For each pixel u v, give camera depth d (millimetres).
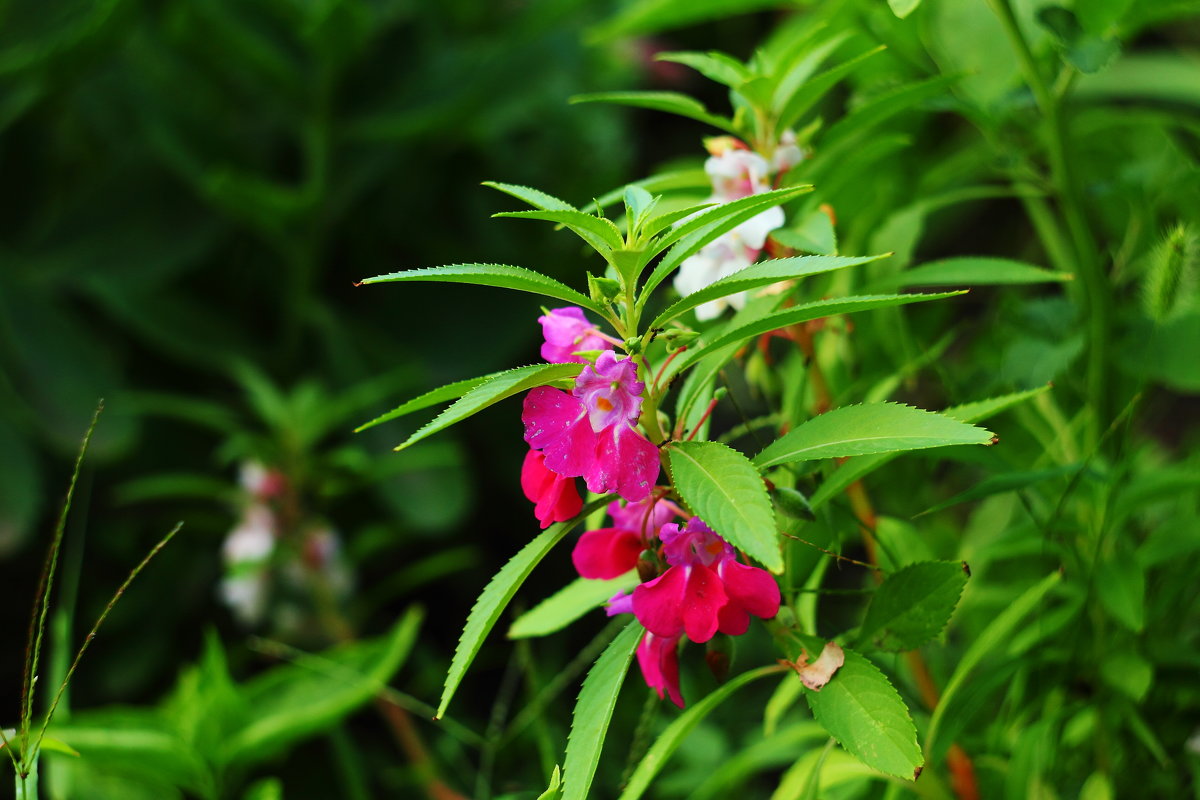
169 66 2270
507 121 2418
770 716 1373
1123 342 1386
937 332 1516
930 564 1243
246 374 1900
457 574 2311
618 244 1200
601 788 1692
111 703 2008
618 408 1199
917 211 1422
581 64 2375
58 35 2027
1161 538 1365
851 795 1378
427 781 1663
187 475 2197
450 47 2418
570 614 1308
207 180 1972
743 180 1321
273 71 2051
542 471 1231
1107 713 1364
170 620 2094
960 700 1325
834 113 2523
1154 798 1403
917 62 1458
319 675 1585
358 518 2201
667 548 1220
